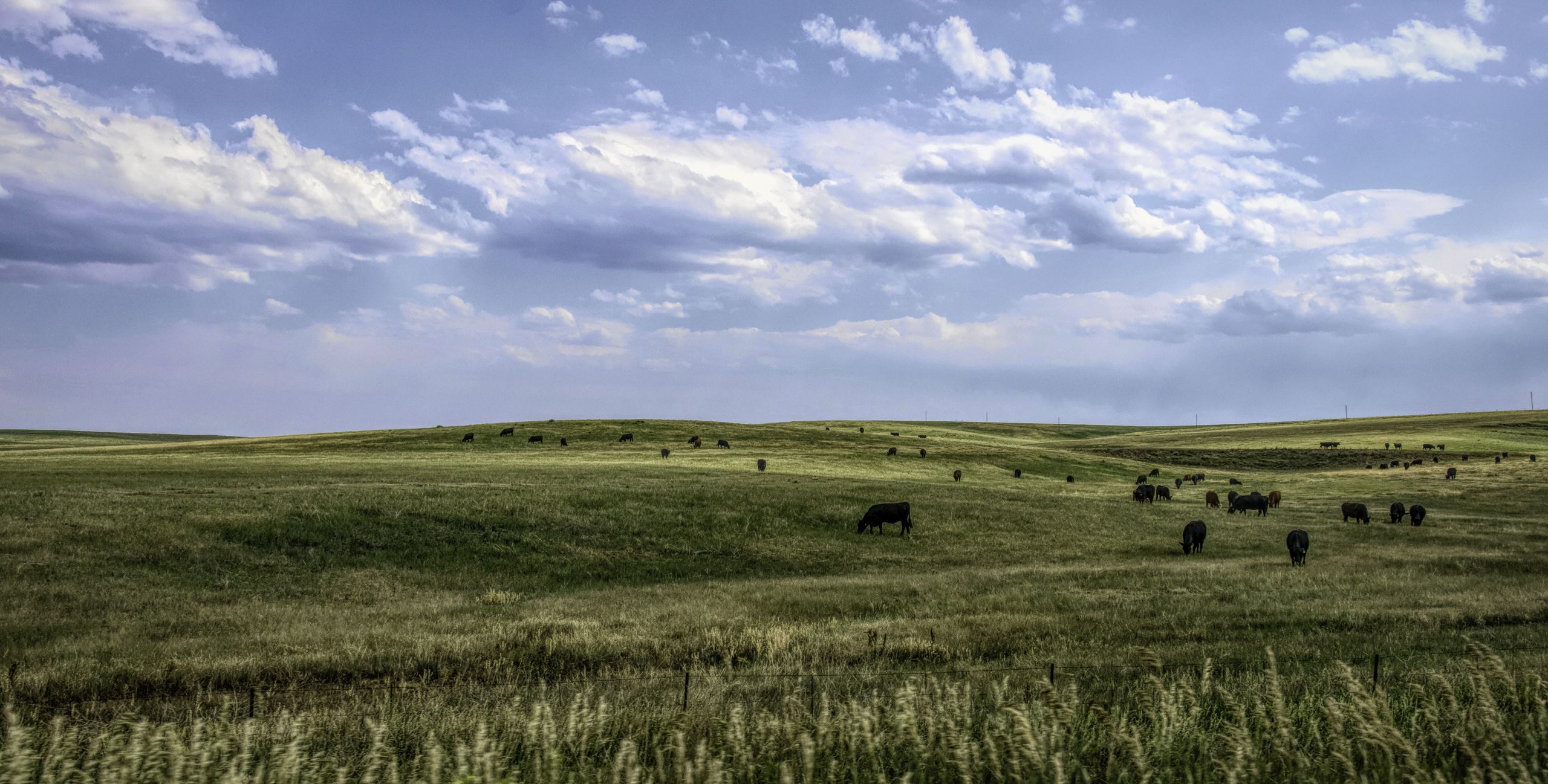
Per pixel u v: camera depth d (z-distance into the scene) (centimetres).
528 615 1795
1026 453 9088
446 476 4528
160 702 1054
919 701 773
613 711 852
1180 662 1224
